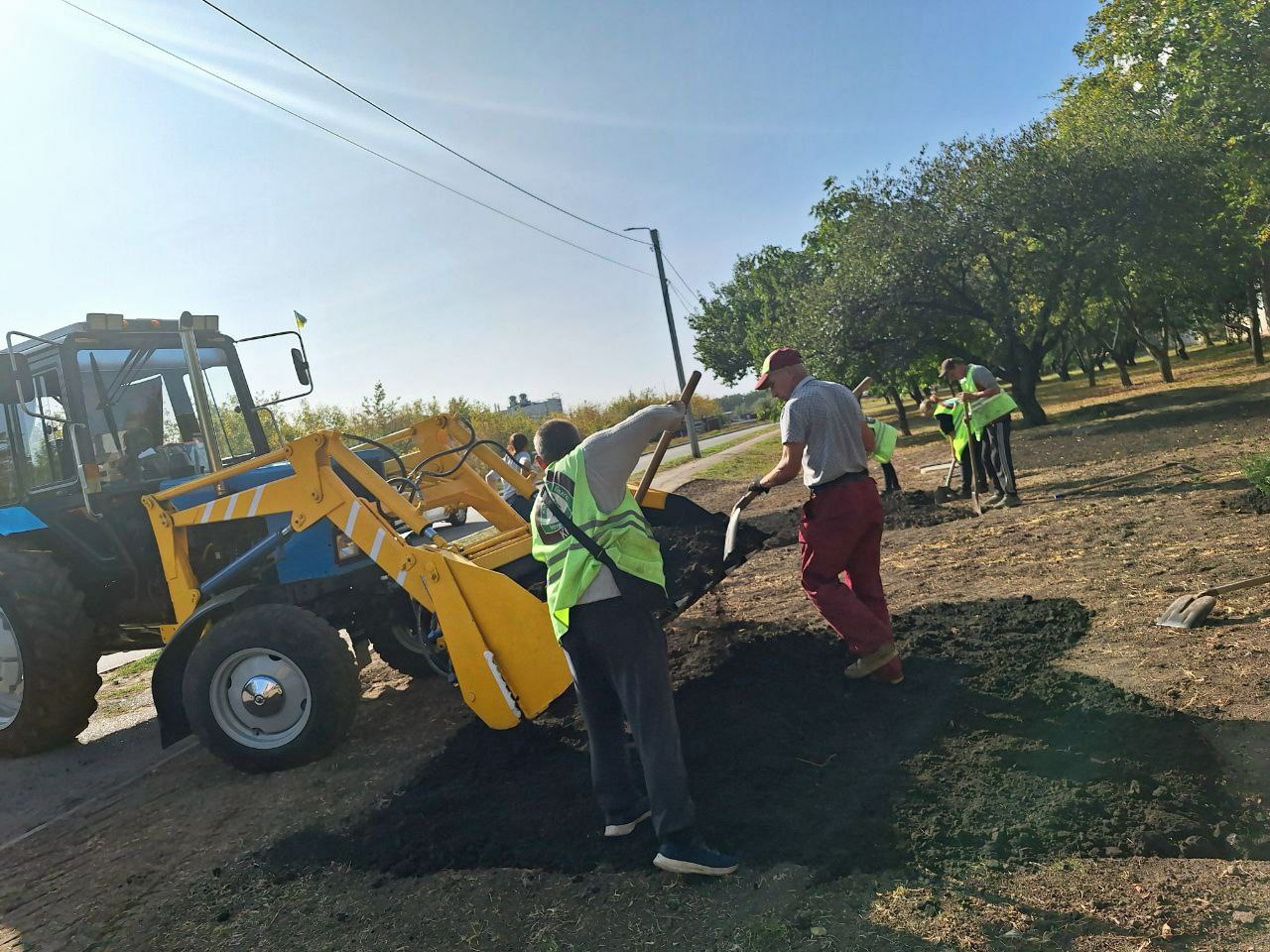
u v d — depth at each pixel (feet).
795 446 14.17
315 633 15.38
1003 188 59.26
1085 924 8.43
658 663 10.45
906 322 65.05
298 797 14.38
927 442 73.05
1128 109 68.64
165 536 17.65
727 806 11.23
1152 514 24.63
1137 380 107.55
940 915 8.77
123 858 13.14
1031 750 11.60
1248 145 58.03
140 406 20.20
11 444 20.10
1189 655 13.85
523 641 14.14
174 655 16.14
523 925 9.70
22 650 18.40
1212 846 9.41
